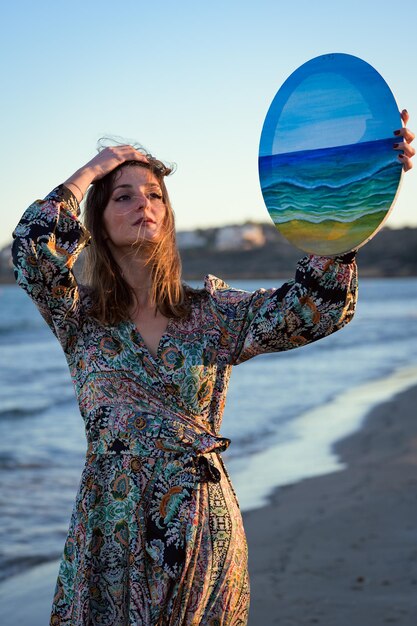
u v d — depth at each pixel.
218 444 2.31
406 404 14.15
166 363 2.33
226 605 2.24
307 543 5.64
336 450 10.04
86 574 2.23
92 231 2.47
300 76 2.26
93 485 2.29
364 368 22.84
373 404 14.61
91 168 2.43
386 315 59.50
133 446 2.27
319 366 23.83
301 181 2.22
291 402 15.64
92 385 2.34
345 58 2.22
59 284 2.33
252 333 2.33
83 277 2.52
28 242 2.33
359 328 43.94
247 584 2.33
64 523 7.21
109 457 2.29
